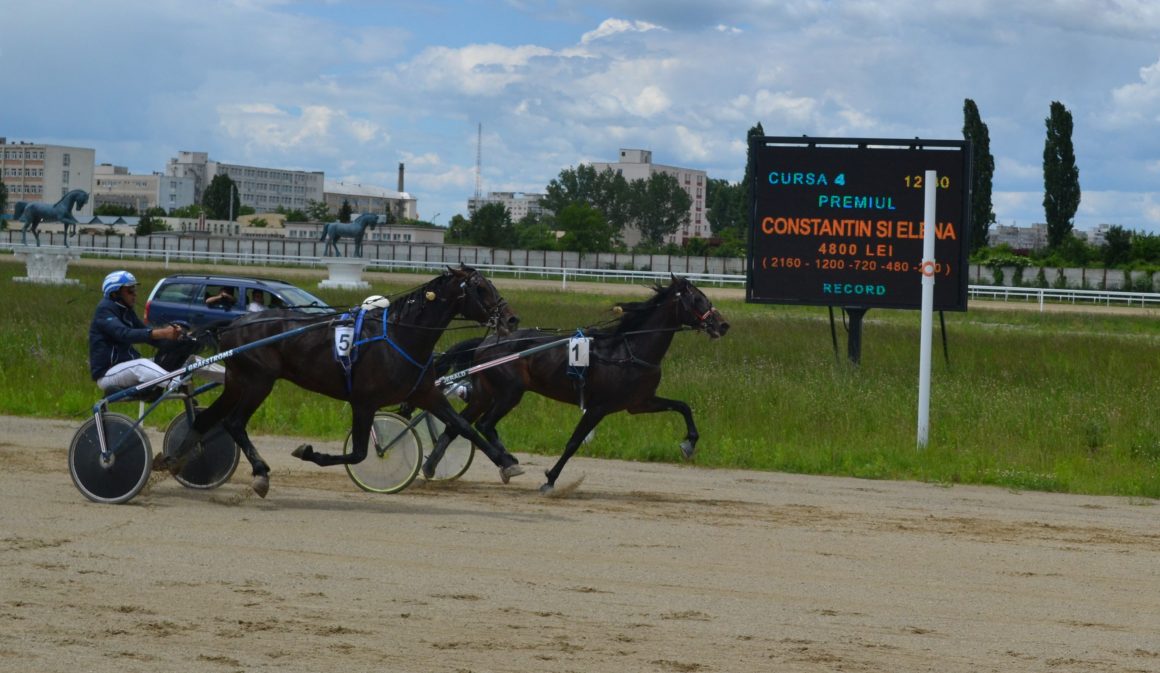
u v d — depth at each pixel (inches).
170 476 441.4
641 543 352.8
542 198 6446.9
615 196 6220.5
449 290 404.2
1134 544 372.2
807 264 823.1
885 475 511.5
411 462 427.2
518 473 419.8
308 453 405.7
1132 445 565.3
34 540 331.0
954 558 344.5
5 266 2079.2
